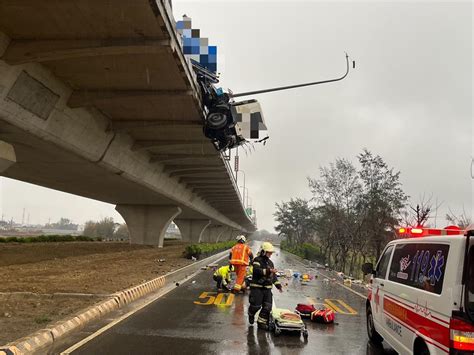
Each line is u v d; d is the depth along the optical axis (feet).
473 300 15.92
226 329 30.19
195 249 94.38
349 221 94.12
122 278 54.49
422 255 20.16
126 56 43.06
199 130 71.26
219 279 51.60
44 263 76.07
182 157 94.17
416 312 19.19
